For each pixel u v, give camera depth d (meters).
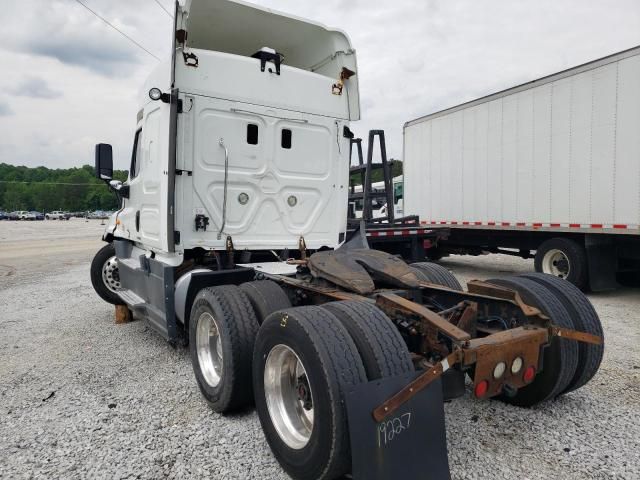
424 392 2.46
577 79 8.38
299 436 2.73
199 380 3.76
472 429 3.28
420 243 10.48
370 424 2.28
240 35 5.26
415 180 12.67
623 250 8.45
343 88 5.55
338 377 2.36
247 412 3.63
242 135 4.86
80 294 8.95
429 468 2.38
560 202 8.77
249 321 3.47
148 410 3.65
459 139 11.10
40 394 3.97
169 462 2.90
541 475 2.71
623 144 7.69
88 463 2.88
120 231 6.54
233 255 4.75
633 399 3.76
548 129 8.95
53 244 23.80
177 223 4.52
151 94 4.36
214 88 4.67
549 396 3.41
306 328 2.54
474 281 3.81
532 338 2.93
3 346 5.43
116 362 4.79
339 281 3.62
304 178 5.29
